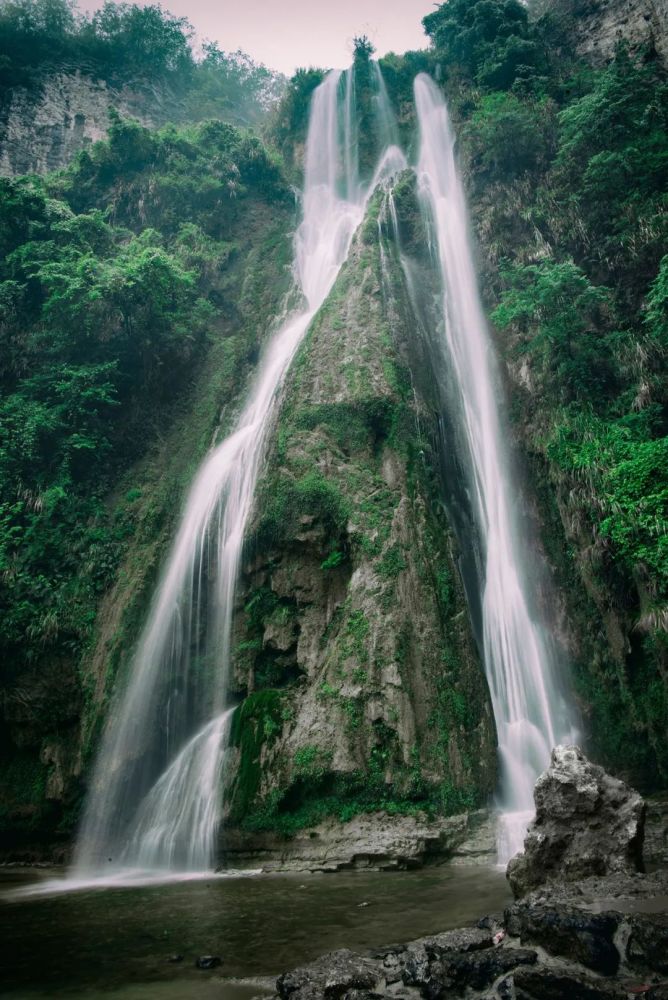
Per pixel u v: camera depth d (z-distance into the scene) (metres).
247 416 20.28
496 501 18.00
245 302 25.66
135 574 17.41
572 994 3.89
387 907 7.31
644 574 12.99
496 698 15.00
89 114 40.84
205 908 7.86
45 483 19.47
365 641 12.80
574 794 6.28
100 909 8.25
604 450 14.47
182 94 45.62
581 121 19.61
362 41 35.00
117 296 21.20
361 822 11.08
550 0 30.77
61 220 23.83
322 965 4.84
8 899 9.62
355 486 14.95
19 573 17.30
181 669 15.73
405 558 13.66
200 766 13.41
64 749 15.32
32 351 21.34
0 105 38.66
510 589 16.77
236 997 4.70
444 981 4.32
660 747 13.38
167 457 20.95
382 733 11.86
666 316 14.91
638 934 4.16
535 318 17.80
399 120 32.03
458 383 19.70
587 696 15.00
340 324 18.36
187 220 28.47
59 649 16.56
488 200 22.72
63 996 4.91
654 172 17.98
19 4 42.34
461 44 29.03
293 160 34.09
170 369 22.44
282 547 15.12
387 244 21.42
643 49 24.75
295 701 12.81
